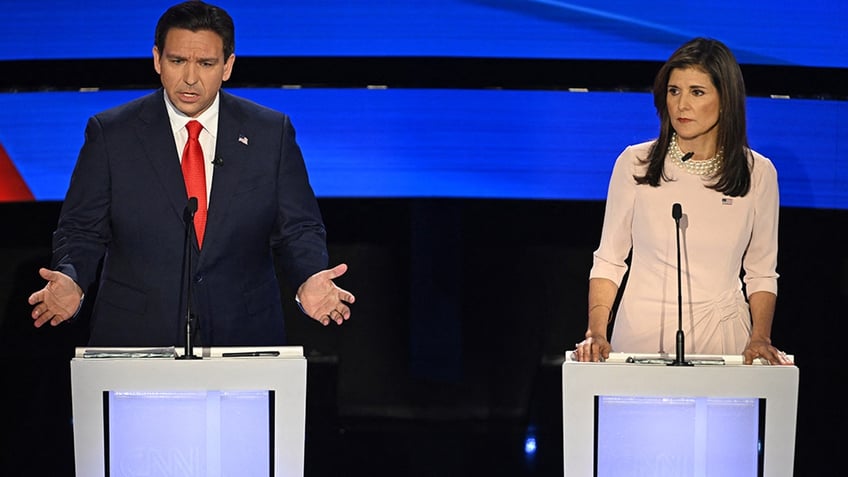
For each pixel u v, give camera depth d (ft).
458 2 53.16
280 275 57.72
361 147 54.39
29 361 56.70
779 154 53.31
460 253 56.54
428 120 54.19
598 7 52.90
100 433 27.53
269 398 27.99
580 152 54.29
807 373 55.52
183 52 34.32
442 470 53.11
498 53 53.52
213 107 36.47
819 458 53.72
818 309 55.01
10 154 53.62
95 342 35.78
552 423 57.47
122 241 35.96
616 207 37.14
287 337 57.82
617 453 28.35
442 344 57.47
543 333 57.16
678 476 28.27
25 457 54.29
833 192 53.62
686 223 36.19
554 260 56.49
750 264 36.99
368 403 57.88
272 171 36.60
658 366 28.27
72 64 52.95
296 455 28.04
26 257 55.26
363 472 52.95
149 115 36.24
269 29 53.06
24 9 52.49
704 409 28.25
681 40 52.80
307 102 53.78
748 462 28.25
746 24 52.42
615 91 53.52
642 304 36.63
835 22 52.26
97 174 35.78
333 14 53.06
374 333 57.62
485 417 57.67
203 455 27.81
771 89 52.80
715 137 35.99
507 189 54.85
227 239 35.81
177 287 35.50
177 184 35.70
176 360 27.68
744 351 34.01
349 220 56.39
